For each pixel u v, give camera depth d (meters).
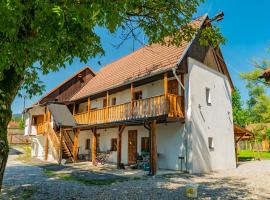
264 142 44.59
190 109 15.79
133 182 11.09
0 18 3.35
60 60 5.14
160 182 11.13
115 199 7.76
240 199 8.02
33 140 29.22
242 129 21.56
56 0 3.68
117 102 21.66
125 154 20.03
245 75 38.12
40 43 4.22
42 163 20.52
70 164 19.64
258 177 13.50
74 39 4.50
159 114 15.17
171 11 6.42
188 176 13.61
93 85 26.00
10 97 4.57
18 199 7.75
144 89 18.95
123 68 22.88
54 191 8.96
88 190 9.16
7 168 16.84
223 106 19.47
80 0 3.91
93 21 4.06
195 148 15.56
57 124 21.89
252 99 43.75
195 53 17.33
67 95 29.58
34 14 3.89
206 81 17.95
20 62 4.19
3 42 4.03
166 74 15.22
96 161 19.59
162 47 19.33
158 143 17.38
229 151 19.09
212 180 12.22
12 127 44.00
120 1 4.48
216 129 18.05
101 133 23.55
